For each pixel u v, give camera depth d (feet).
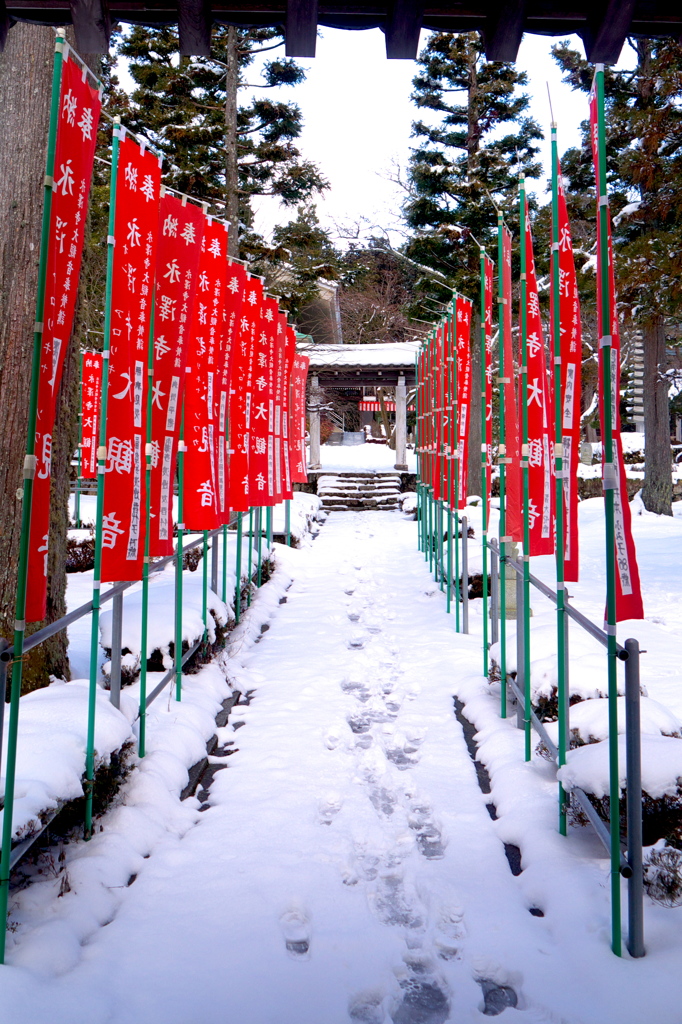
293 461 43.29
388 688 22.04
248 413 27.07
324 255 82.12
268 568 37.70
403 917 10.93
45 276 10.13
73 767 11.57
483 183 60.44
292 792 14.76
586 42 8.55
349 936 10.28
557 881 11.18
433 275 64.39
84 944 10.02
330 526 61.00
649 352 58.44
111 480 14.15
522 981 9.34
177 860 12.19
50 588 17.47
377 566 43.11
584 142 57.31
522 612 17.33
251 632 27.86
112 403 14.02
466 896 11.26
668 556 40.98
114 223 13.76
